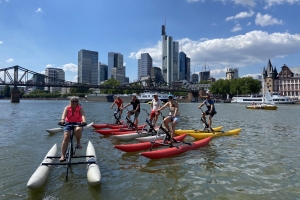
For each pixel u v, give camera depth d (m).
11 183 5.91
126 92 140.88
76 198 5.14
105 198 5.18
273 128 17.12
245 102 90.88
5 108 45.09
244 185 6.03
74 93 148.25
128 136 11.68
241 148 10.11
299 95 130.50
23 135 12.71
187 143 9.77
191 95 135.50
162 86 154.62
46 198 5.12
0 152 8.93
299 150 9.80
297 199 5.29
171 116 9.28
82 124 6.70
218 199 5.25
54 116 26.00
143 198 5.22
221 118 26.42
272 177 6.61
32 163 7.55
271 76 139.62
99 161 7.91
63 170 6.80
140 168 7.23
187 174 6.75
